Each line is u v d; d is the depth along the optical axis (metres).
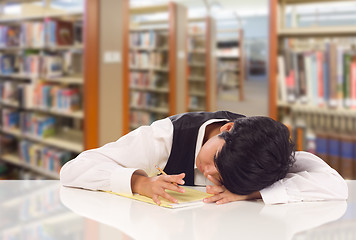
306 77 2.57
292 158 0.88
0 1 4.65
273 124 0.85
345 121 2.68
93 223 0.67
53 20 3.89
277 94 2.72
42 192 0.92
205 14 4.91
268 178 0.82
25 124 4.34
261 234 0.62
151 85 5.50
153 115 5.41
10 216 0.71
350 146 2.48
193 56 5.51
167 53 5.45
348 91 2.44
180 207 0.79
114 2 3.73
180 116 1.18
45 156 4.14
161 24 5.54
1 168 4.58
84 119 3.61
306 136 2.59
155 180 0.86
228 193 0.85
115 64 3.79
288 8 3.11
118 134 3.86
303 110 2.82
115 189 0.90
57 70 4.11
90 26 3.54
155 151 1.09
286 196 0.84
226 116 1.21
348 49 2.46
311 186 0.87
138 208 0.78
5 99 4.57
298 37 2.94
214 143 0.88
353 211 0.78
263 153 0.80
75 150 3.81
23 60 4.36
